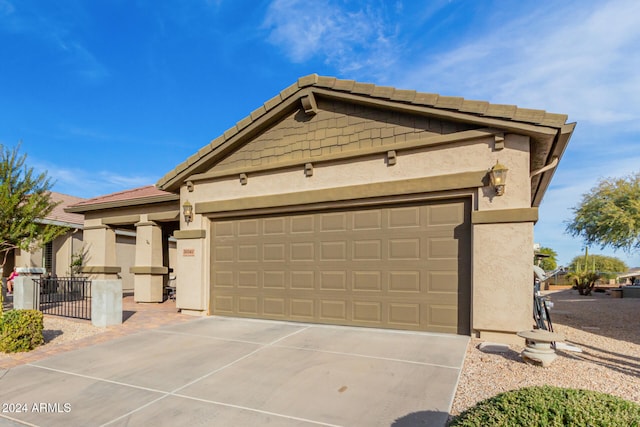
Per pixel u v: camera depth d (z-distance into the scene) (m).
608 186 24.14
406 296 8.24
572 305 16.72
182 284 10.97
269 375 5.82
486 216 7.44
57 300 12.69
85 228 16.42
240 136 10.23
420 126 8.37
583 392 2.96
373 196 8.56
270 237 9.98
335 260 9.08
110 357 6.94
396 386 5.25
